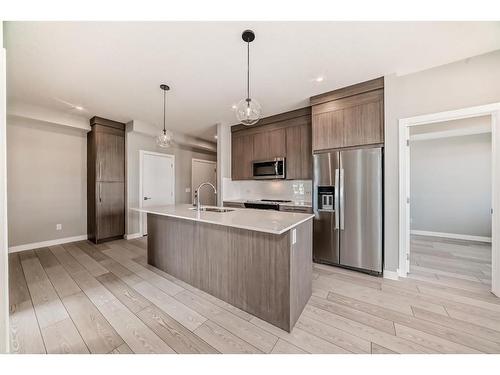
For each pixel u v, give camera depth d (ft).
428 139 15.30
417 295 7.12
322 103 9.95
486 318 5.88
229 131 14.87
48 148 12.48
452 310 6.26
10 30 5.70
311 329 5.52
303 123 11.88
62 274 8.77
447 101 7.44
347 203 9.16
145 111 12.10
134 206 14.66
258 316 6.05
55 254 11.19
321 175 9.91
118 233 14.05
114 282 8.11
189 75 8.21
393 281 8.14
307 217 6.77
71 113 12.35
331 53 6.88
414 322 5.75
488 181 13.69
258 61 7.31
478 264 9.73
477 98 7.04
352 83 8.91
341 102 9.43
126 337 5.23
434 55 7.00
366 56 7.06
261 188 15.19
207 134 17.56
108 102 10.80
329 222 9.69
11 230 11.39
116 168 13.96
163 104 11.08
